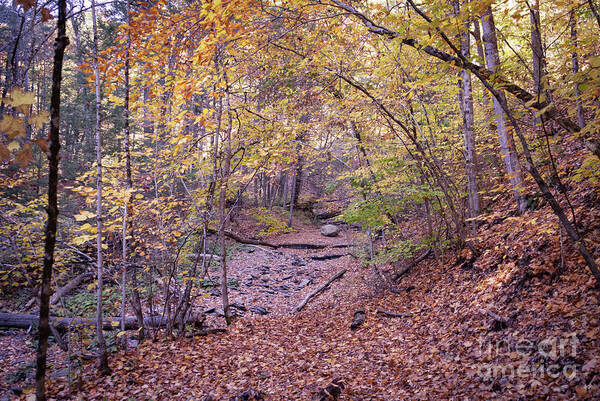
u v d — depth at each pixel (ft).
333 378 17.25
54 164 7.85
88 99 55.72
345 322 27.25
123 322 20.24
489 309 18.45
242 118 27.40
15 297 27.89
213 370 19.10
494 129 32.83
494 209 29.37
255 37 17.70
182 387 17.11
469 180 27.63
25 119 6.50
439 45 13.34
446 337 18.51
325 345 22.77
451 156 31.24
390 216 31.99
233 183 31.53
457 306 21.26
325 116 32.63
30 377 17.33
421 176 30.12
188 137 20.68
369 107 28.89
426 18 13.16
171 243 25.81
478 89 32.78
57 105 7.94
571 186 21.39
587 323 13.19
